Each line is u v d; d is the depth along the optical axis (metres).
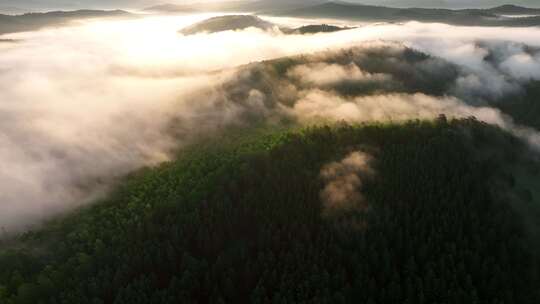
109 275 123.12
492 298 112.81
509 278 117.00
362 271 119.62
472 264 119.94
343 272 117.38
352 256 122.75
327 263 122.19
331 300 109.25
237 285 120.25
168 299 112.88
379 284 118.06
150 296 115.31
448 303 109.44
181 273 123.94
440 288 112.44
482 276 117.56
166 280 124.44
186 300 114.38
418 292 112.88
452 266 118.50
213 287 118.00
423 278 116.94
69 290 120.56
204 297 117.44
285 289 114.00
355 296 112.62
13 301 118.81
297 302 113.25
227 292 116.44
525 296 115.94
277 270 121.56
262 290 112.56
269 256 123.62
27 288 120.00
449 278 115.56
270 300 114.25
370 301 108.06
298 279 116.69
